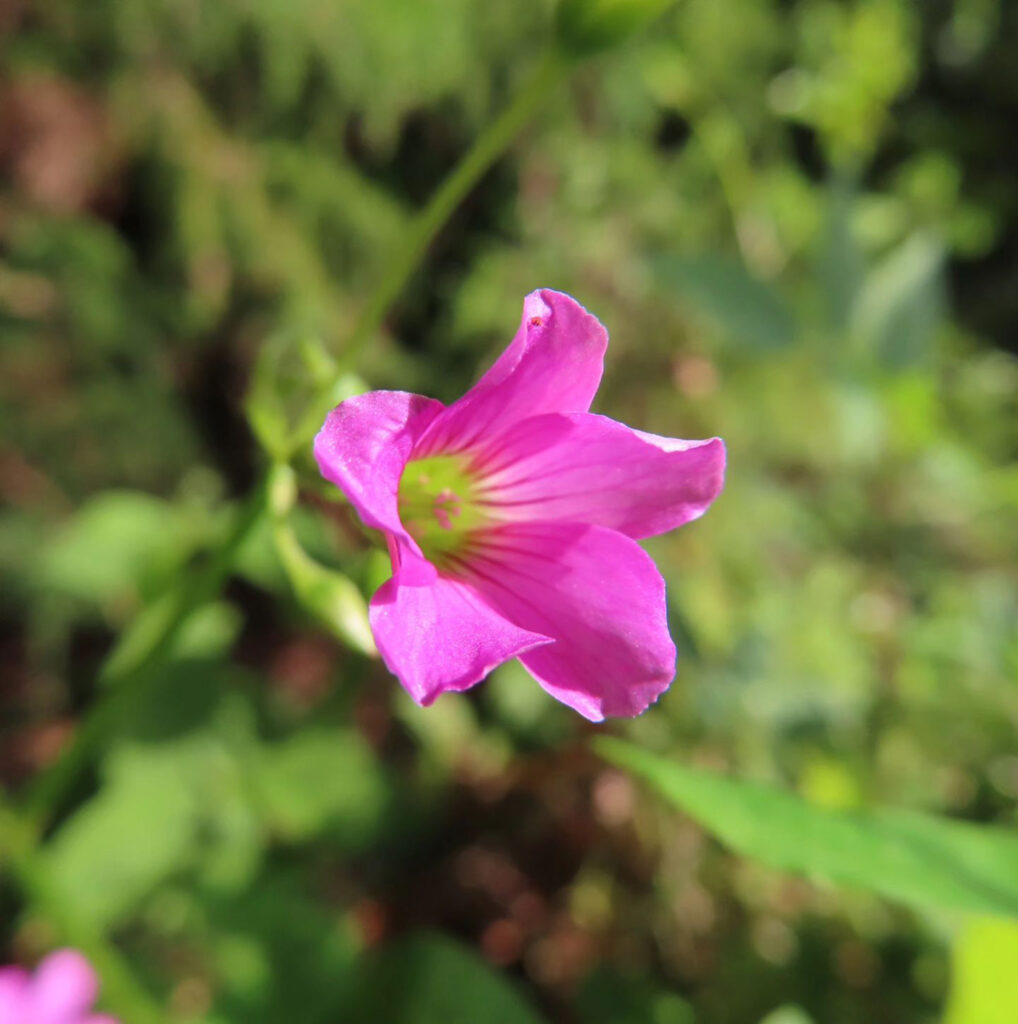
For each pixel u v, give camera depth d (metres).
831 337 0.10
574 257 0.13
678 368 0.12
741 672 0.09
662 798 0.09
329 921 0.08
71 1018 0.07
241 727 0.10
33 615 0.11
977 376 0.14
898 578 0.11
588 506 0.05
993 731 0.09
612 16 0.05
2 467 0.11
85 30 0.11
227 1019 0.08
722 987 0.08
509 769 0.10
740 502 0.11
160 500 0.12
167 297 0.12
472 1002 0.08
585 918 0.09
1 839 0.06
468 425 0.05
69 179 0.11
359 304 0.13
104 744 0.09
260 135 0.13
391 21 0.12
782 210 0.15
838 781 0.08
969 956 0.05
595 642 0.05
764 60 0.16
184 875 0.09
